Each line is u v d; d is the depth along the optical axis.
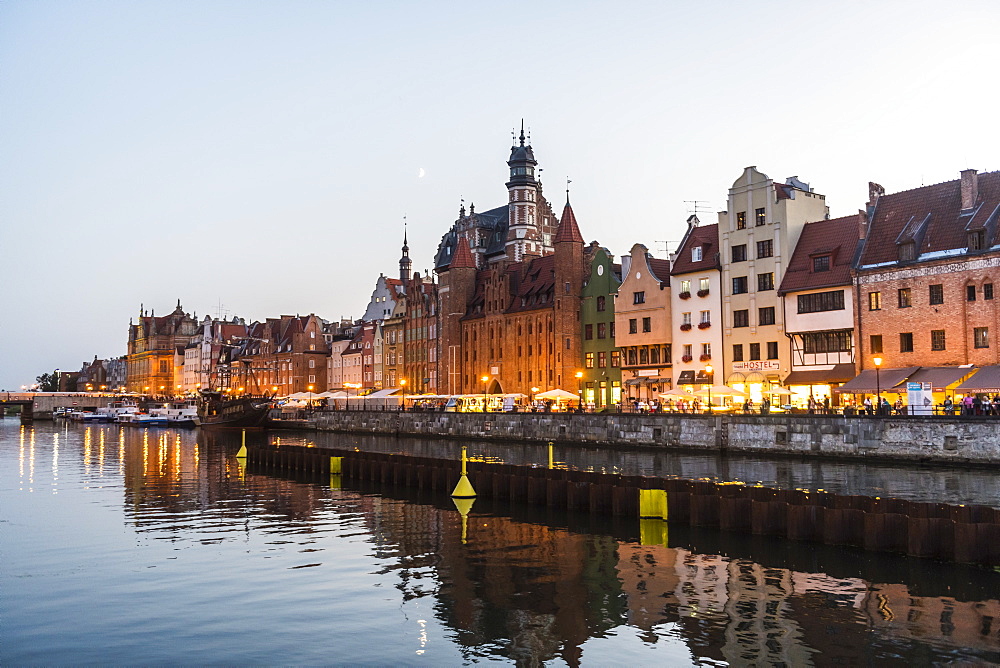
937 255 64.38
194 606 24.73
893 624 22.50
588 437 77.19
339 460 61.25
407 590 26.47
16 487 55.28
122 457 81.12
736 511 34.12
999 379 56.91
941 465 52.06
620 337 93.12
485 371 118.31
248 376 198.38
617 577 27.78
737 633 22.00
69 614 24.03
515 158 143.12
